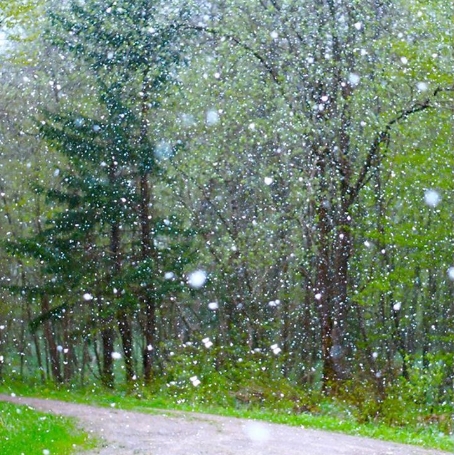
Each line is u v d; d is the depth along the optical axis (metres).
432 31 21.06
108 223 28.66
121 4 25.08
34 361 44.91
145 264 27.89
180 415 16.23
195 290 29.02
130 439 13.24
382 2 23.28
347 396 20.61
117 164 28.27
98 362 34.38
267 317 31.72
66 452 11.86
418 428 17.47
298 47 23.36
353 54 22.83
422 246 23.31
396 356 32.31
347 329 29.75
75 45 26.72
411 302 31.67
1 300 35.50
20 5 23.31
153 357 30.06
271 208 27.28
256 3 23.41
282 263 30.08
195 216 29.89
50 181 32.97
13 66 31.86
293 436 13.75
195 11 24.12
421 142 23.80
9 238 32.72
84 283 29.02
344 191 24.09
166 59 25.48
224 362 23.88
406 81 22.05
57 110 30.83
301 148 24.30
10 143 33.97
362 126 23.22
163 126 27.58
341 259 24.75
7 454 11.38
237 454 12.02
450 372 26.27
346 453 12.25
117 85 26.84
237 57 23.73
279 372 24.34
